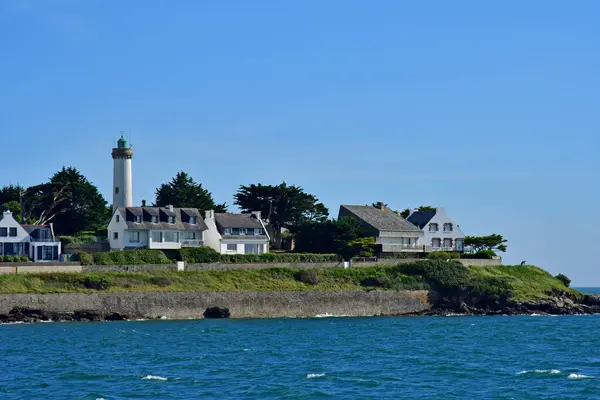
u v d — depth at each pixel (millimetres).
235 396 181250
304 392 185250
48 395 181250
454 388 191625
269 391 186125
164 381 196875
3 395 181125
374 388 190750
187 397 179875
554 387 193625
